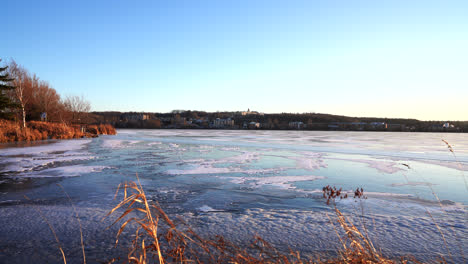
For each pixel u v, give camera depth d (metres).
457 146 29.44
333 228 5.79
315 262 4.01
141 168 13.64
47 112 46.84
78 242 4.98
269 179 11.19
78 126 50.22
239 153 20.92
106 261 4.22
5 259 4.38
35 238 5.18
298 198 8.36
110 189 9.27
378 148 26.31
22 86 42.03
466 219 6.42
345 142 35.97
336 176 11.93
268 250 4.68
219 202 7.87
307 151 22.75
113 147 25.03
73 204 7.47
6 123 34.28
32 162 15.20
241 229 5.74
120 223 5.93
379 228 5.81
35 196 8.30
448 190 9.51
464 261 4.18
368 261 2.80
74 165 14.36
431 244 5.02
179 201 7.96
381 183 10.59
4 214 6.55
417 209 7.25
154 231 2.15
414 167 14.68
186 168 13.73
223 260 3.75
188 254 4.16
